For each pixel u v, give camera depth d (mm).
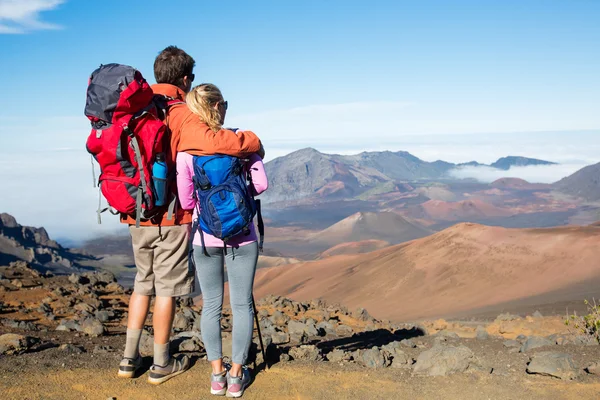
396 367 5223
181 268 4254
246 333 4176
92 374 4469
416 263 133000
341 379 4637
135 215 4004
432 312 93875
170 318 4336
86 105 3828
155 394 4195
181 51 4336
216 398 4191
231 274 4141
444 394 4383
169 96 4223
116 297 10148
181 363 4559
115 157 3797
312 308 12734
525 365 5434
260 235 4039
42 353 5160
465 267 124125
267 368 4781
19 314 7895
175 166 4074
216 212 3811
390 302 115062
